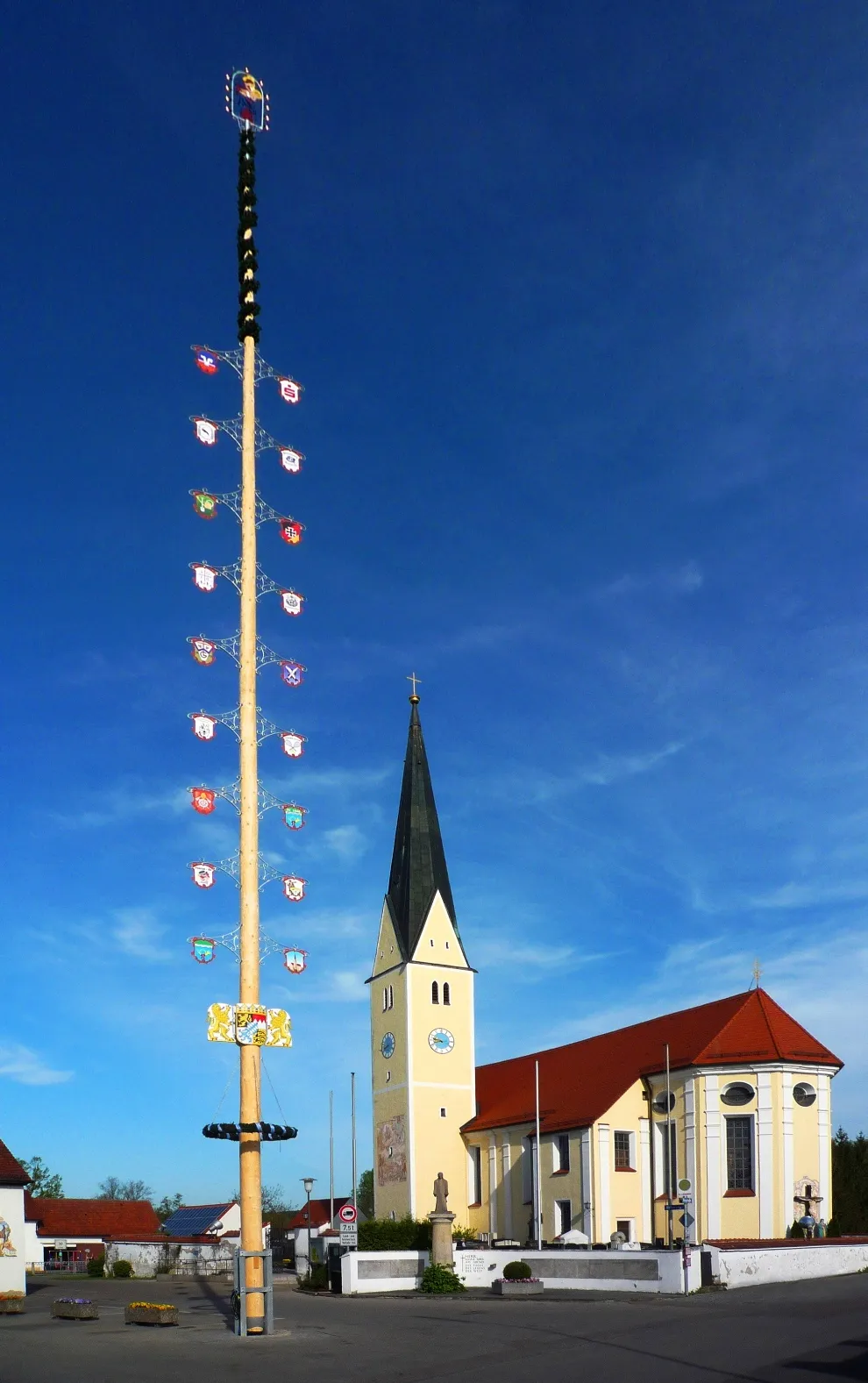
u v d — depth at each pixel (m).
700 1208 63.94
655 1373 26.89
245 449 43.78
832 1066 64.31
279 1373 29.25
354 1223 60.88
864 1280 47.56
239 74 46.19
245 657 42.00
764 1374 25.95
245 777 40.94
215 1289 67.94
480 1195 82.62
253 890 40.09
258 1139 38.81
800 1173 62.12
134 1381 28.17
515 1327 37.62
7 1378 28.89
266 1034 38.94
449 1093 85.38
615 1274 49.88
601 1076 74.19
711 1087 64.75
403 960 86.94
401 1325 39.47
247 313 44.78
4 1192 54.50
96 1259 96.00
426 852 90.62
